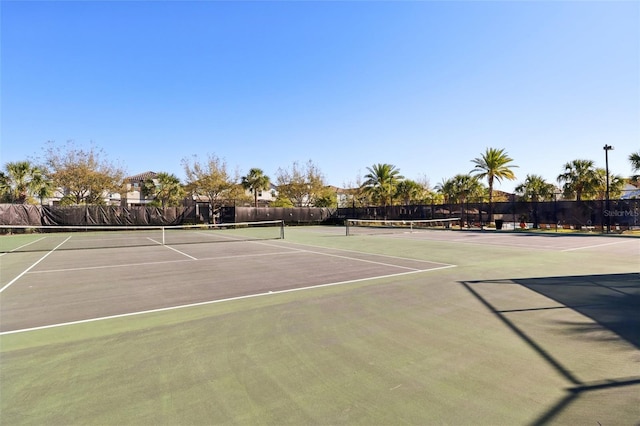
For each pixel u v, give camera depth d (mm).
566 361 3461
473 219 29047
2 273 8859
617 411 2588
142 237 22047
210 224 30781
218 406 2717
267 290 6719
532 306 5434
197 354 3715
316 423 2482
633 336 4129
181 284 7355
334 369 3334
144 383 3094
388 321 4742
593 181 28656
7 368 3410
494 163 32906
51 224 26141
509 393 2861
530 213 25516
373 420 2510
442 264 9836
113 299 6121
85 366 3443
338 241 18344
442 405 2695
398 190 43406
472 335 4195
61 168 35094
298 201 51531
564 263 9898
